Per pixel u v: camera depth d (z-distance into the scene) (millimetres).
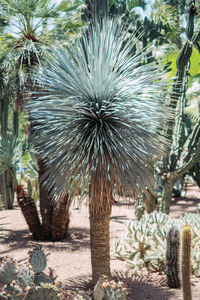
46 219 5414
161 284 3584
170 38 10328
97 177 2986
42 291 1938
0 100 8797
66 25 5199
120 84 3053
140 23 6586
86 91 3012
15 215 7578
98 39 3158
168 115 3141
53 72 3223
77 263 4250
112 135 2850
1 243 5133
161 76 3180
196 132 5641
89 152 2859
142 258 4223
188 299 2297
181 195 10289
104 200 3139
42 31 5152
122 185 3023
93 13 4824
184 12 10234
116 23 3318
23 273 2084
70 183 3064
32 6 4781
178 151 5715
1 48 5047
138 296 3234
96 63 3027
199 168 9320
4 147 7898
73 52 3205
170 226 3955
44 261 2412
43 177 3150
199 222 4531
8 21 5164
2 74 5508
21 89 4938
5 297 1842
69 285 3471
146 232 4270
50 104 2979
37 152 3174
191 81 10492
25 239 5391
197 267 3846
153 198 5668
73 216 7207
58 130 3002
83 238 5504
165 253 3814
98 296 2320
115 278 3775
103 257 3277
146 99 3064
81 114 2967
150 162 3201
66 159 2955
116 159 2992
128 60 3258
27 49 4625
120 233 5711
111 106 2979
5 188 8523
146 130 2986
